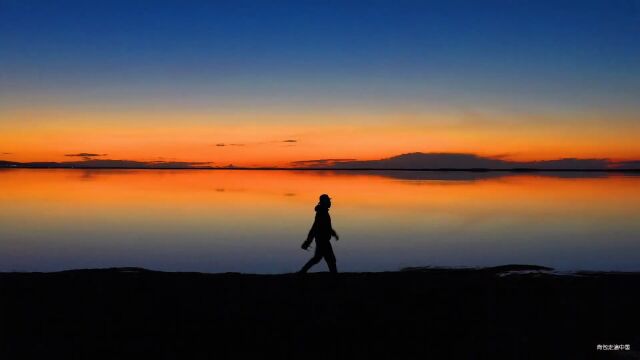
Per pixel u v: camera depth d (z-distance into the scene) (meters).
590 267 16.03
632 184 67.81
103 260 17.36
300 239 21.61
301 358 7.03
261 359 7.00
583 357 7.04
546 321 8.43
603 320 8.47
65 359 6.93
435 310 8.98
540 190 54.66
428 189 58.75
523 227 24.98
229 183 77.75
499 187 62.31
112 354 7.11
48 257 17.91
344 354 7.17
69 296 9.62
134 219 28.50
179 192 52.25
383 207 35.31
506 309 9.03
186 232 23.67
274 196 46.59
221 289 10.24
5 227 25.41
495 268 12.53
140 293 9.91
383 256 17.86
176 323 8.30
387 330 8.03
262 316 8.65
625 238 21.67
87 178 93.06
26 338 7.62
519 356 7.10
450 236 22.31
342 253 18.41
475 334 7.87
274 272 15.41
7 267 16.23
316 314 8.77
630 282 10.77
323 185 70.94
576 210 32.75
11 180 79.69
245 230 24.27
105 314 8.68
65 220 28.08
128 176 114.94
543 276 11.34
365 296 9.82
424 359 7.01
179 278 11.06
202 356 7.08
